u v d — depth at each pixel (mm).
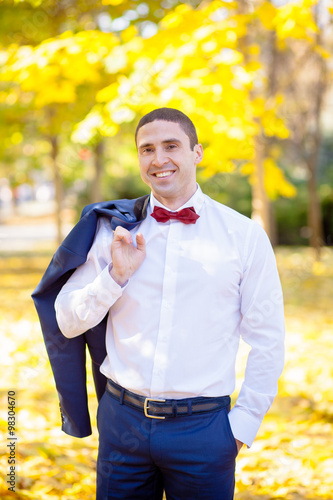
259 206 7402
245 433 1849
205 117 4500
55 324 2049
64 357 2059
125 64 4680
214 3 4605
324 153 17938
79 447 3506
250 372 1891
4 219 30312
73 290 1939
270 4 4582
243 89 4855
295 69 9117
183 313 1788
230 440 1824
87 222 1926
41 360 5285
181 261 1805
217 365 1820
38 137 12086
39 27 6883
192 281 1789
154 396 1799
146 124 1843
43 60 4531
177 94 4332
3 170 17969
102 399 1960
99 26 6758
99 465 1924
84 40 4637
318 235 12562
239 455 3629
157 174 1844
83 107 7820
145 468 1849
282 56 9188
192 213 1823
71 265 1931
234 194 16953
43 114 10344
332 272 11469
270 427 4066
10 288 9680
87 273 1956
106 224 1955
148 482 1873
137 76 4590
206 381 1793
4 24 6695
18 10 6594
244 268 1837
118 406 1868
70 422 2102
